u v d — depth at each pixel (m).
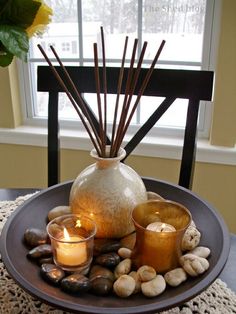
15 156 1.17
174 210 0.48
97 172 0.49
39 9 0.43
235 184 1.03
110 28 1.03
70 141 1.10
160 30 1.00
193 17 0.97
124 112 0.47
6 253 0.45
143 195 0.51
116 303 0.40
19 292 0.46
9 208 0.63
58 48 1.08
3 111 1.13
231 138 0.99
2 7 0.42
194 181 1.05
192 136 0.71
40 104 1.17
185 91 0.71
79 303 0.39
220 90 0.94
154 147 1.04
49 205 0.58
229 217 1.08
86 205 0.48
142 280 0.42
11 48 0.41
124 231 0.49
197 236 0.48
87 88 0.74
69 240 0.44
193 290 0.40
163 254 0.43
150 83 0.72
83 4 1.02
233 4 0.86
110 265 0.44
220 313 0.43
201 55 0.99
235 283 0.48
